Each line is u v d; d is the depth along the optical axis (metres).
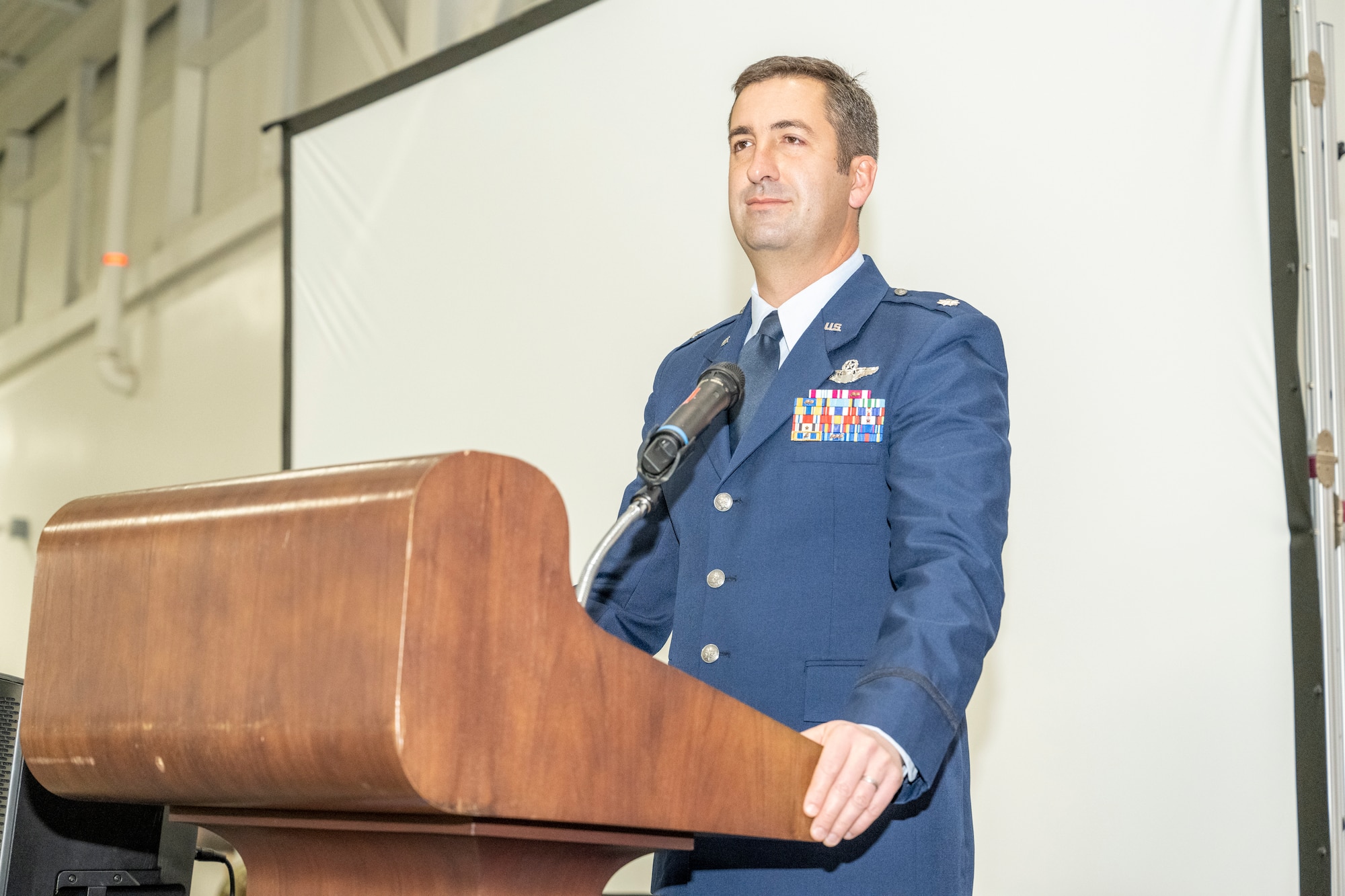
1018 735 3.05
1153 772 2.84
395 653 0.85
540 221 4.39
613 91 4.25
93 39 8.57
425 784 0.85
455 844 0.98
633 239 4.12
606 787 0.95
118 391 7.87
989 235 3.26
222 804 1.02
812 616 1.54
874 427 1.59
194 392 7.16
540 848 1.02
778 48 3.79
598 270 4.20
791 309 1.77
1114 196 3.07
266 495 0.98
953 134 3.36
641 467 1.27
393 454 4.72
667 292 4.01
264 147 6.79
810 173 1.76
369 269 4.93
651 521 1.76
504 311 4.45
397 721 0.84
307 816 1.04
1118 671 2.92
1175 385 2.93
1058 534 3.05
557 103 4.41
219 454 6.84
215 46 7.58
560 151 4.37
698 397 1.32
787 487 1.59
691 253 3.97
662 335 4.00
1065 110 3.18
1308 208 2.88
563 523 0.94
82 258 8.75
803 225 1.74
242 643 0.94
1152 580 2.90
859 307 1.71
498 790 0.88
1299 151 2.92
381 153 4.97
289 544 0.93
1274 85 2.91
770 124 1.79
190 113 7.71
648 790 0.98
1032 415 3.13
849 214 1.81
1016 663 3.07
